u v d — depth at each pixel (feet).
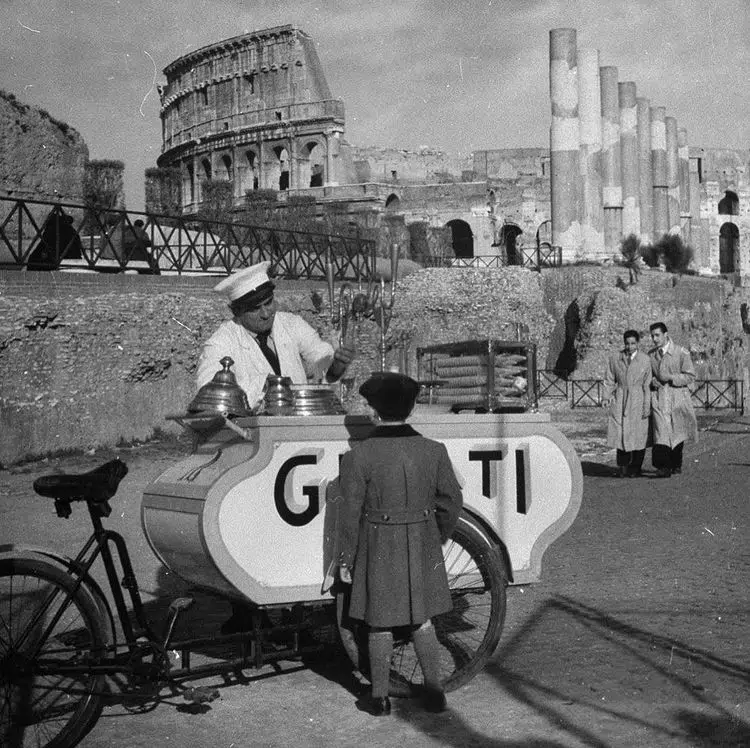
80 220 81.25
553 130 150.61
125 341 55.52
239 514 15.69
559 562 27.22
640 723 14.75
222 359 17.29
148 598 24.08
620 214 166.20
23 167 75.00
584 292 117.50
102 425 53.78
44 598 15.14
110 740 14.75
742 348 146.82
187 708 16.06
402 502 15.60
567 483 18.28
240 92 258.37
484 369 18.65
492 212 224.74
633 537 30.86
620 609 21.80
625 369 46.85
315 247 83.20
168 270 69.72
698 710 15.25
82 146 82.07
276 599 15.89
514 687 16.62
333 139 238.48
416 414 17.69
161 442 56.49
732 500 38.19
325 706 16.02
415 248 166.61
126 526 33.68
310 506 16.15
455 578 17.03
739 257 278.67
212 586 16.57
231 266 75.41
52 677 14.93
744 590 23.39
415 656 17.24
